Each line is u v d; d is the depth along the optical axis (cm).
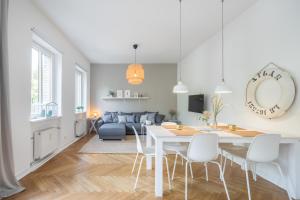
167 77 802
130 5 325
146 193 252
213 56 474
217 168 347
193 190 262
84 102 723
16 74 279
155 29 431
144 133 700
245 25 349
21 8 288
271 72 288
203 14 362
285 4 265
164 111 803
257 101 321
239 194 252
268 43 296
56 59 458
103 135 596
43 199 233
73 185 273
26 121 305
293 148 247
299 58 247
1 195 234
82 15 362
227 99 409
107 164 366
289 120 263
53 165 357
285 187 263
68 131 517
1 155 236
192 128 314
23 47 295
